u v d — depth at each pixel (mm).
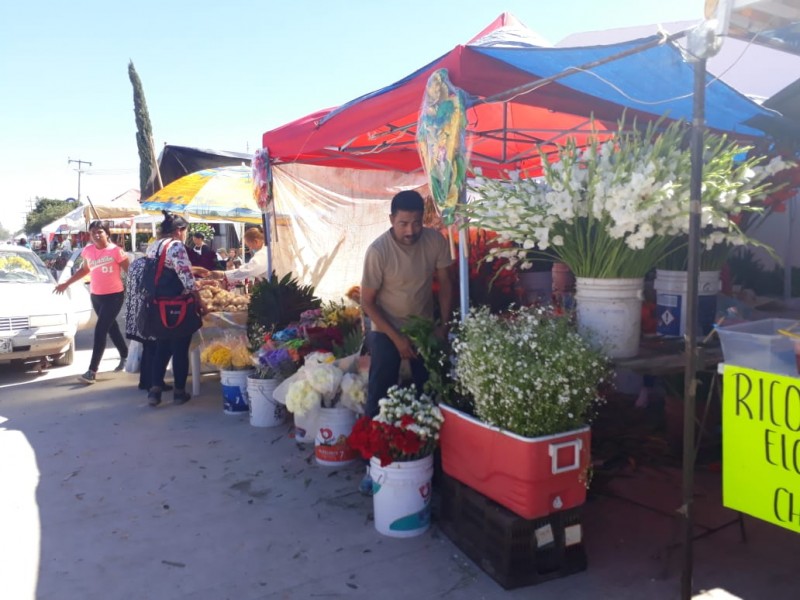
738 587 2834
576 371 2715
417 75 3844
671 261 3160
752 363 2254
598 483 3803
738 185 2602
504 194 2975
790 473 2055
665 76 3564
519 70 3447
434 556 3158
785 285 4461
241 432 5207
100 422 5574
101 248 7059
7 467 4492
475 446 3018
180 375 6098
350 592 2867
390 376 3727
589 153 2803
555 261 3645
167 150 10242
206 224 21641
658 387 4477
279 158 6000
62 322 7633
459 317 3818
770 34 2971
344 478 4184
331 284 7516
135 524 3596
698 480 3984
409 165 7199
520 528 2814
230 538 3408
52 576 3057
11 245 9102
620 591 2812
